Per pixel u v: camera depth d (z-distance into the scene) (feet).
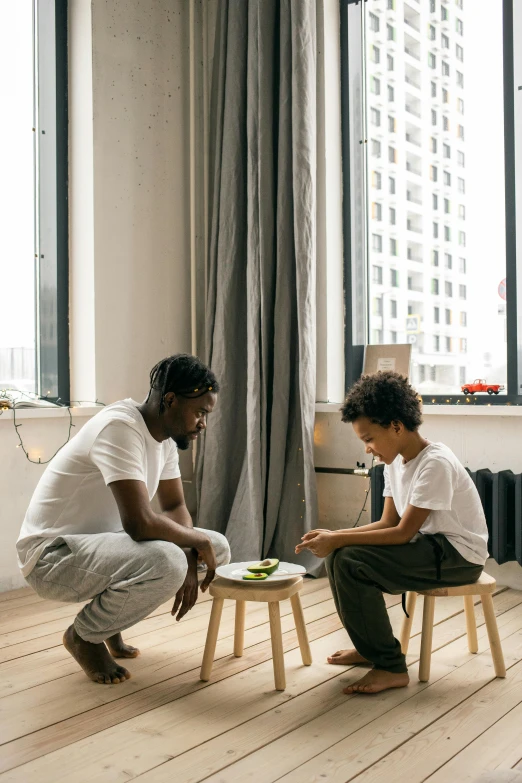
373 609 5.70
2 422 8.79
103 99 10.17
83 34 10.10
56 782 4.38
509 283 9.43
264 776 4.42
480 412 8.84
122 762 4.61
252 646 6.77
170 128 11.03
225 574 6.09
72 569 5.79
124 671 6.01
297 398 10.06
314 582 9.29
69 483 5.95
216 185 10.70
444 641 6.89
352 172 11.00
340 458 10.38
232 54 10.55
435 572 5.83
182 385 5.77
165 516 6.31
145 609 5.65
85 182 10.12
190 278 11.27
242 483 10.25
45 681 5.96
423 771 4.45
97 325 10.08
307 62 10.02
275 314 10.05
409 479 6.07
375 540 5.81
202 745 4.83
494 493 8.34
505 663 6.28
